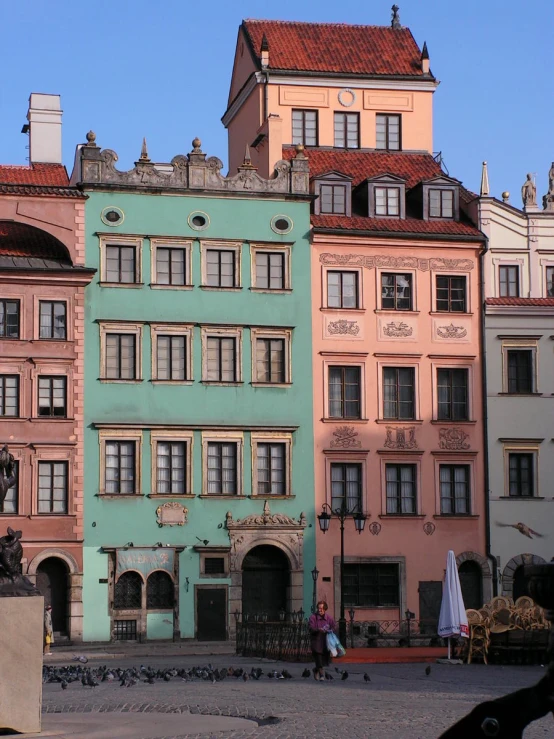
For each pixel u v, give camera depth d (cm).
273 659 4481
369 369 6356
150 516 6006
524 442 6450
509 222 6638
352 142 7169
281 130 6750
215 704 2536
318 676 3291
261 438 6184
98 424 5966
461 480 6400
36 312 5984
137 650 5484
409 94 7238
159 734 1986
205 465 6103
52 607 5900
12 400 5938
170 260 6203
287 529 6144
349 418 6291
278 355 6281
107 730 2045
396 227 6494
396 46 7456
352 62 7275
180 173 6250
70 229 6084
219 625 6022
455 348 6462
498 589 6325
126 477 6016
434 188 6644
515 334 6500
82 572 5884
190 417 6109
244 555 6084
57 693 2833
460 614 4019
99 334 6053
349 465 6294
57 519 5888
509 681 3222
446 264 6506
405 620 6200
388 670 3756
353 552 6203
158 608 5969
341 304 6381
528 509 6412
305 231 6350
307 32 7450
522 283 6638
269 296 6278
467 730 771
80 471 5941
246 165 6319
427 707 2448
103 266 6103
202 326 6175
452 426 6397
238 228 6281
